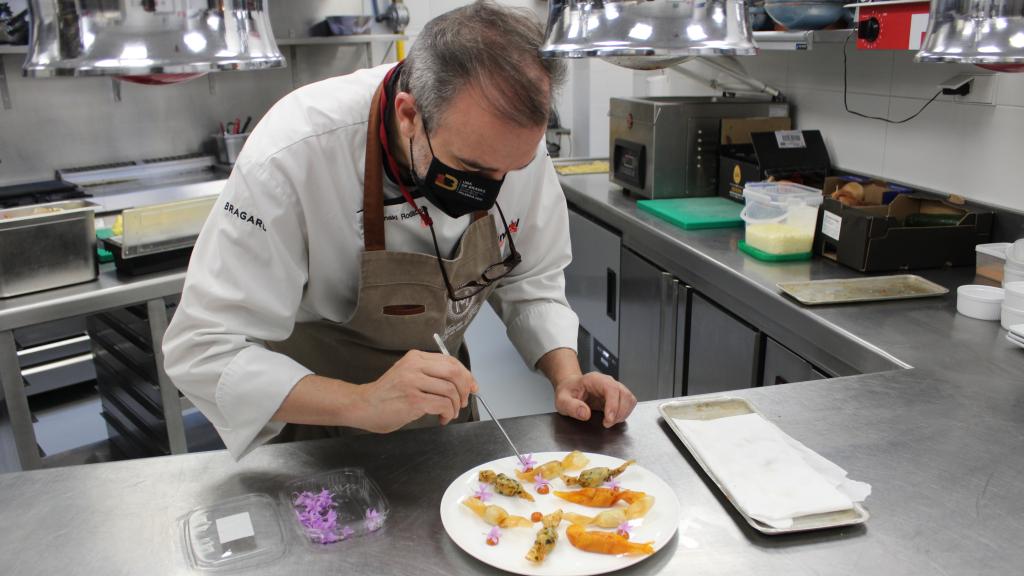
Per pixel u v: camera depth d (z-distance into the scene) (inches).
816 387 54.4
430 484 43.2
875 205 90.0
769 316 77.0
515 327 60.9
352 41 168.6
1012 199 83.0
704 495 41.6
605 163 152.5
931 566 35.5
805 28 96.8
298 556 37.0
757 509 38.8
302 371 45.9
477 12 40.1
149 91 162.4
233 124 170.2
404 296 51.9
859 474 43.2
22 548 37.8
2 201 138.9
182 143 169.2
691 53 35.6
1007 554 36.3
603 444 47.5
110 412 119.8
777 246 86.2
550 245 61.7
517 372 141.2
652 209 109.6
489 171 42.0
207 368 44.8
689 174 114.7
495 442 47.8
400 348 55.9
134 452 114.2
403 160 48.3
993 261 77.4
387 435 48.7
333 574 35.7
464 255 52.4
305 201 47.7
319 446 47.3
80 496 42.1
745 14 37.1
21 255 84.7
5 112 147.3
